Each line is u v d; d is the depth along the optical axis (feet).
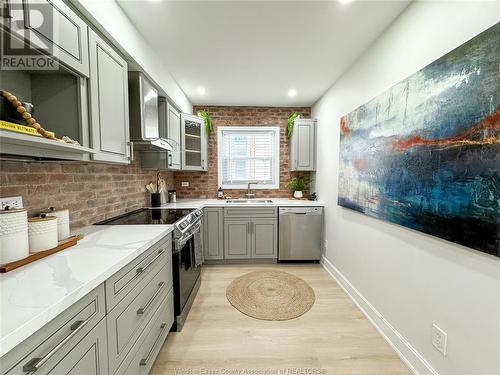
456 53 3.82
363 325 6.40
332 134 9.57
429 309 4.53
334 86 9.34
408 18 5.12
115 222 6.05
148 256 4.43
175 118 9.39
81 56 3.94
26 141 2.69
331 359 5.21
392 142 5.50
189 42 6.56
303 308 7.18
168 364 5.05
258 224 10.62
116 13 5.00
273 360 5.17
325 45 6.70
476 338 3.62
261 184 13.05
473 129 3.56
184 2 5.04
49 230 3.56
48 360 2.20
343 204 8.17
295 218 10.54
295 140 11.62
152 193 8.96
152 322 4.63
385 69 5.97
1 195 3.59
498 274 3.31
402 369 4.99
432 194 4.33
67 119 4.06
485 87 3.38
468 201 3.65
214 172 12.67
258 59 7.54
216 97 11.15
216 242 10.59
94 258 3.41
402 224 5.17
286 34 6.22
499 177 3.23
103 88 4.56
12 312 2.05
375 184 6.23
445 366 4.17
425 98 4.48
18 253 3.08
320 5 5.14
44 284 2.58
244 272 9.84
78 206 5.31
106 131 4.66
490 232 3.34
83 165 5.47
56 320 2.29
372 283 6.54
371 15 5.45
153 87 7.27
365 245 6.91
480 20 3.53
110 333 3.21
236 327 6.29
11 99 2.87
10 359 1.85
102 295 3.03
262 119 12.66
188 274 7.03
